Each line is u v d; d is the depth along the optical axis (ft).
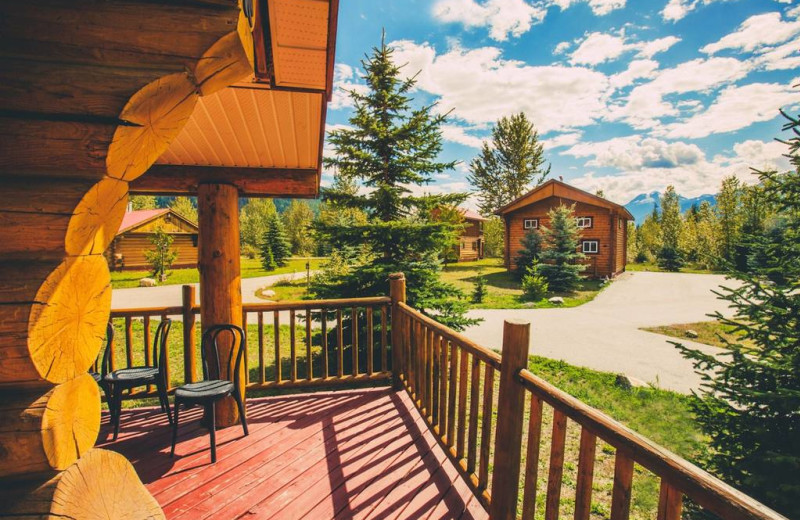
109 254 77.71
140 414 11.87
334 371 20.18
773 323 9.13
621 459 4.12
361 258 24.63
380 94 20.71
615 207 62.34
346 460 9.23
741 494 2.94
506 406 6.32
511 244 73.67
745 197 45.75
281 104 8.52
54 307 2.95
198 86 3.77
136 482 4.11
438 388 9.90
